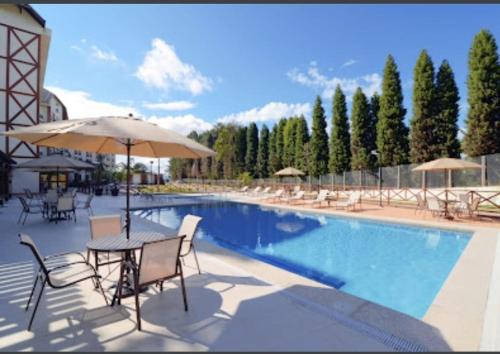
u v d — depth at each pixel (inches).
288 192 709.9
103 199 649.0
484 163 534.0
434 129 635.5
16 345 85.5
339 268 219.3
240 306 112.4
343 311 109.4
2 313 105.4
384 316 105.7
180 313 106.4
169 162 1900.8
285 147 1133.1
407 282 190.1
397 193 594.2
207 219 448.1
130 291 124.3
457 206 366.0
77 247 203.6
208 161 1481.3
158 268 103.7
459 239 289.6
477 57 556.4
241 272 154.8
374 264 227.9
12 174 593.0
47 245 209.0
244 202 601.3
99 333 92.7
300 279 145.4
